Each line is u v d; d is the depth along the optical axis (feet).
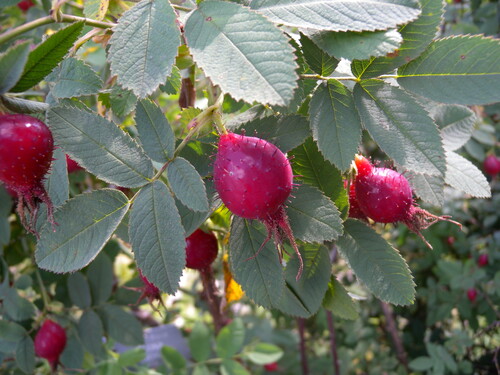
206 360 0.85
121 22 0.36
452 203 1.15
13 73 0.35
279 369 1.36
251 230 0.44
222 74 0.32
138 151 0.40
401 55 0.41
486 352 1.16
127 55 0.36
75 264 0.38
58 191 0.43
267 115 0.45
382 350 1.38
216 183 0.39
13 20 1.02
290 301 0.49
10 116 0.38
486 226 1.23
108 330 0.75
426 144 0.40
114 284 0.86
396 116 0.41
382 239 0.45
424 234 1.11
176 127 0.83
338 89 0.42
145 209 0.38
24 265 1.04
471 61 0.40
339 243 0.46
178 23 0.38
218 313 0.83
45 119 0.41
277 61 0.32
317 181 0.46
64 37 0.36
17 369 0.80
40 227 0.42
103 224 0.39
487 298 1.07
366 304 1.29
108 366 0.75
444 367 0.99
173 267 0.37
